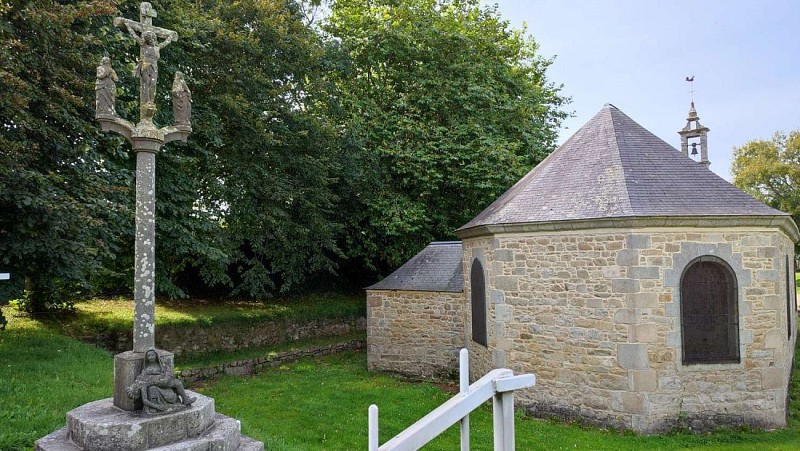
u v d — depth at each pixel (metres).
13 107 7.38
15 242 7.89
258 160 14.09
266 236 14.97
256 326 15.39
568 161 10.30
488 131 17.77
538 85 22.59
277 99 14.06
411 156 16.45
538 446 7.79
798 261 34.72
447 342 12.71
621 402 8.41
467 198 17.80
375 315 13.69
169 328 13.33
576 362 8.90
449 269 13.41
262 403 9.96
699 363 8.46
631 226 8.34
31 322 11.71
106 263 13.02
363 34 17.66
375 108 17.41
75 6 8.36
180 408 4.71
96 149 9.73
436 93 17.61
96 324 12.31
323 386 11.57
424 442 2.66
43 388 6.70
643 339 8.33
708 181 9.19
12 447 4.82
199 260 13.57
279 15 13.62
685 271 8.48
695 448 7.77
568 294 9.02
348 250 18.70
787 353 10.08
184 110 5.23
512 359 9.75
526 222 9.30
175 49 11.42
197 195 12.48
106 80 4.83
